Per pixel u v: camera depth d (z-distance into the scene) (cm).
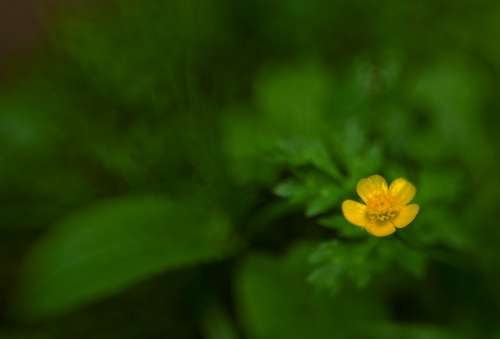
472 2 69
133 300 61
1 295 62
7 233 64
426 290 58
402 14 69
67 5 72
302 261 56
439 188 52
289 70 64
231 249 57
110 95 63
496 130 62
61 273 55
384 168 53
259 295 55
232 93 65
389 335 55
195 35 63
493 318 57
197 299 60
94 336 60
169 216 57
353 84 61
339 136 52
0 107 69
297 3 70
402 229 50
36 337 59
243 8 71
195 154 59
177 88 60
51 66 71
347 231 49
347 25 70
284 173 57
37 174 65
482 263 57
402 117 59
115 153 62
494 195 59
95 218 56
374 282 57
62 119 66
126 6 64
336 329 55
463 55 66
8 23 86
